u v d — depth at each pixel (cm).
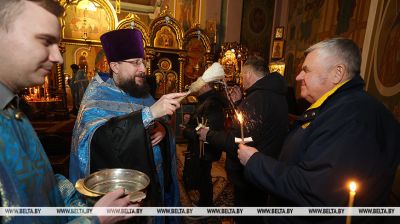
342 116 109
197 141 288
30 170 67
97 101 158
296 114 554
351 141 103
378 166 104
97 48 758
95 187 102
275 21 905
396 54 301
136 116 139
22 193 63
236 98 303
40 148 77
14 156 63
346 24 455
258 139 205
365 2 399
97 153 142
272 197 150
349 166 102
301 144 125
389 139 110
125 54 157
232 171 229
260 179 129
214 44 796
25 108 168
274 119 208
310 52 133
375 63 347
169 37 704
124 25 672
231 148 206
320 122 118
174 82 725
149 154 142
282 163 127
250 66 227
